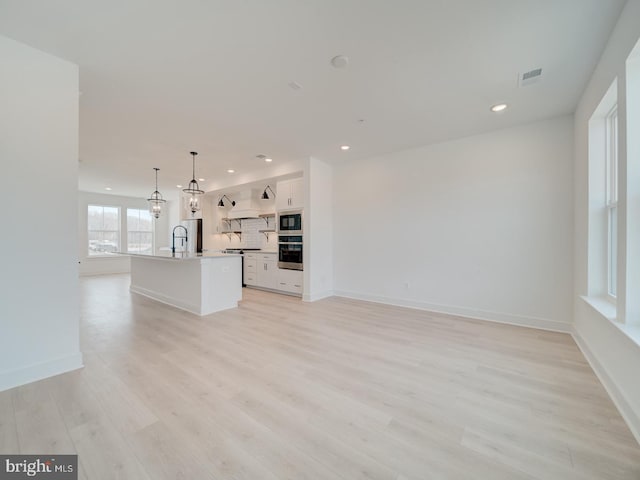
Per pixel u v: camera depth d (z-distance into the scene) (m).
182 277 4.42
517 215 3.57
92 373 2.26
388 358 2.58
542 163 3.41
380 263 4.84
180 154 4.64
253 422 1.68
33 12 1.74
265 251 6.35
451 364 2.46
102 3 1.68
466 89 2.68
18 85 2.04
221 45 2.07
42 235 2.15
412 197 4.45
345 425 1.66
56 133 2.20
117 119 3.29
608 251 2.56
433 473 1.32
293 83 2.57
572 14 1.78
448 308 4.11
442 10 1.74
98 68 2.34
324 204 5.28
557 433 1.59
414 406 1.85
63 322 2.25
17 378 2.04
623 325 1.85
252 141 4.06
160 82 2.55
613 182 2.53
